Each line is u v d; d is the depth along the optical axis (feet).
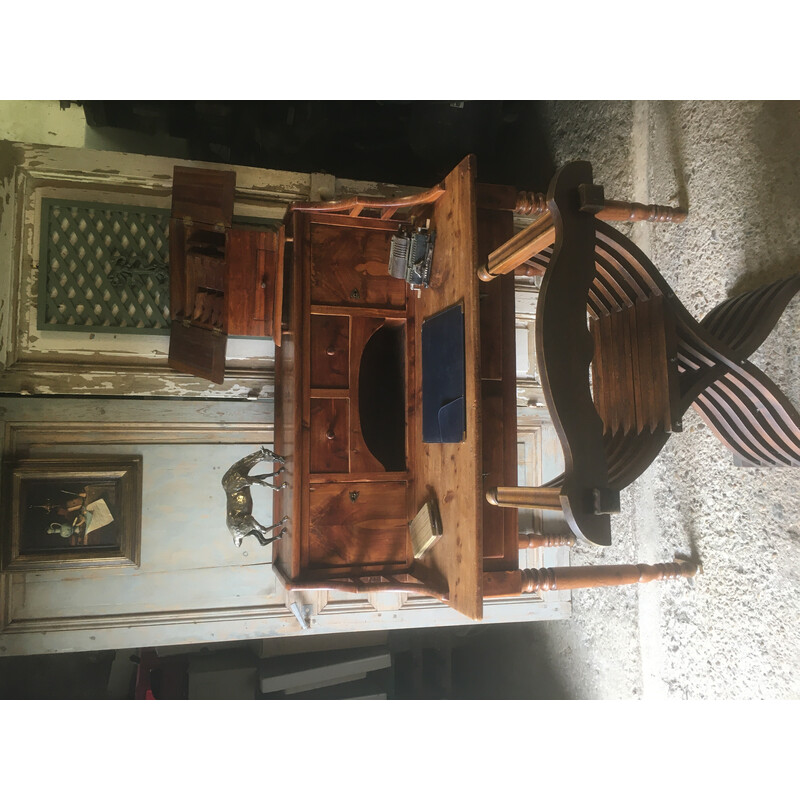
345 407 7.61
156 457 8.55
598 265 6.64
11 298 8.01
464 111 10.69
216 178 8.23
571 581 7.16
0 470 7.89
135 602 8.43
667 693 8.32
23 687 9.63
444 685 11.73
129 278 8.37
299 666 9.82
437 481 7.07
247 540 8.87
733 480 7.47
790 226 6.65
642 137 8.66
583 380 5.30
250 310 8.27
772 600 6.93
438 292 7.18
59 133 10.10
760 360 6.97
